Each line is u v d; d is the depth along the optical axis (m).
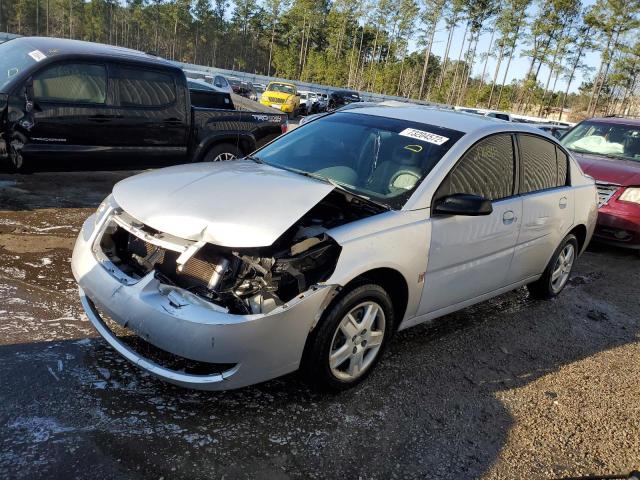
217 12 84.38
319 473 2.52
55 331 3.35
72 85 5.92
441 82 73.19
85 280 3.00
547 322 4.66
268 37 92.25
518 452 2.89
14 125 5.53
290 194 3.06
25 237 4.83
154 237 2.84
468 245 3.63
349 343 3.04
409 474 2.61
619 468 2.88
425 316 3.59
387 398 3.18
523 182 4.21
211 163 3.90
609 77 58.09
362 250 2.93
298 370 3.06
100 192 6.76
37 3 77.81
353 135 4.01
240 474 2.44
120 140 6.36
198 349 2.54
